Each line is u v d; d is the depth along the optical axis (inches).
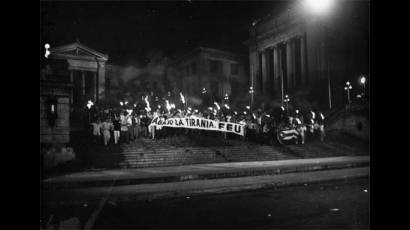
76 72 1368.1
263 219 275.1
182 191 392.5
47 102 567.2
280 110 1215.6
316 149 879.7
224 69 2020.2
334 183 456.4
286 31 1823.3
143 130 758.5
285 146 848.3
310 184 446.3
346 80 1673.2
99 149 632.4
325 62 1628.9
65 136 579.8
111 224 263.0
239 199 354.6
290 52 1796.3
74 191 392.8
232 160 710.5
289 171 568.7
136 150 658.8
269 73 1932.8
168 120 745.6
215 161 685.3
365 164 678.5
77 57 1363.2
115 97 1418.6
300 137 911.7
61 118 576.7
